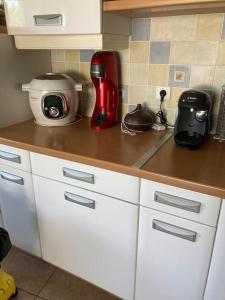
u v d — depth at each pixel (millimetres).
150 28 1339
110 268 1279
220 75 1260
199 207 922
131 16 1312
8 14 1286
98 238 1240
